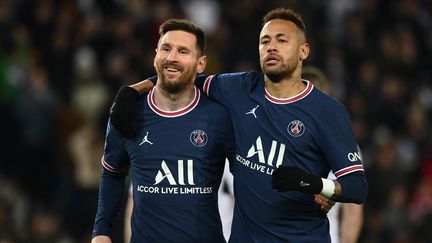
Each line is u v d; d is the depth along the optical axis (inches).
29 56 1935.3
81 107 1914.4
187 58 892.6
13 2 1991.9
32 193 1857.8
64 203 1769.2
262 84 898.7
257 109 888.3
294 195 876.6
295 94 885.2
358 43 2177.7
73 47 1972.2
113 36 2000.5
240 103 896.3
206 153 900.6
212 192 908.6
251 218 883.4
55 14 2011.6
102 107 1914.4
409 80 2183.8
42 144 1876.2
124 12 2087.8
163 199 898.1
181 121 903.1
